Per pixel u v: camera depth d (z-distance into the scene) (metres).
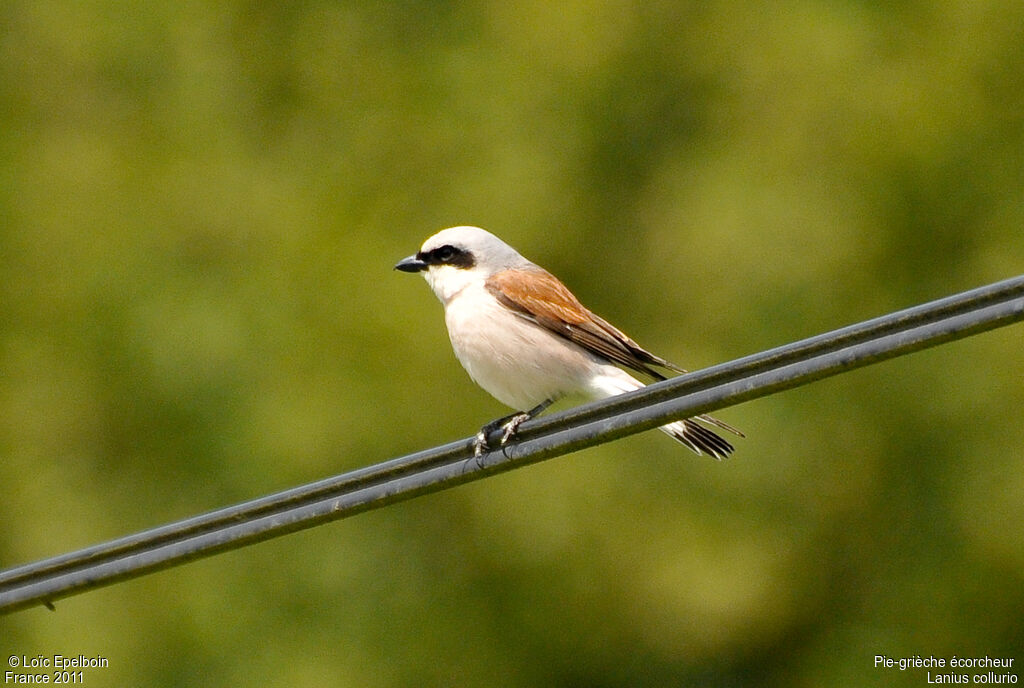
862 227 14.12
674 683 13.79
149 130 15.41
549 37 15.23
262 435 13.32
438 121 14.96
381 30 15.95
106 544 7.26
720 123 14.91
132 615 13.02
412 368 13.48
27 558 13.71
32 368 14.22
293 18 16.09
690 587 13.28
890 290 14.32
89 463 13.95
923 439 14.04
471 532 13.48
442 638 13.24
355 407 13.38
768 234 13.89
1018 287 5.43
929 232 14.55
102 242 14.61
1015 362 13.77
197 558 7.16
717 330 14.00
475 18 15.70
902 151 14.43
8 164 15.22
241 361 13.73
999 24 14.73
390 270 13.98
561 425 6.59
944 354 14.02
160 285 14.25
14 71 15.82
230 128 15.36
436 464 6.85
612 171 15.02
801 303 13.96
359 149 14.94
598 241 14.64
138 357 13.95
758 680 13.84
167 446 13.73
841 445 13.92
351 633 13.09
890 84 14.55
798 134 14.38
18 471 13.98
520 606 13.45
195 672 12.86
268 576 13.23
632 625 13.52
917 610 13.71
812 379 5.87
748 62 14.91
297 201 14.64
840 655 13.70
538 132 14.87
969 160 14.56
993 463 13.71
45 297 14.48
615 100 15.20
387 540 13.46
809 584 13.80
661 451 13.53
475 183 14.48
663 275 14.26
